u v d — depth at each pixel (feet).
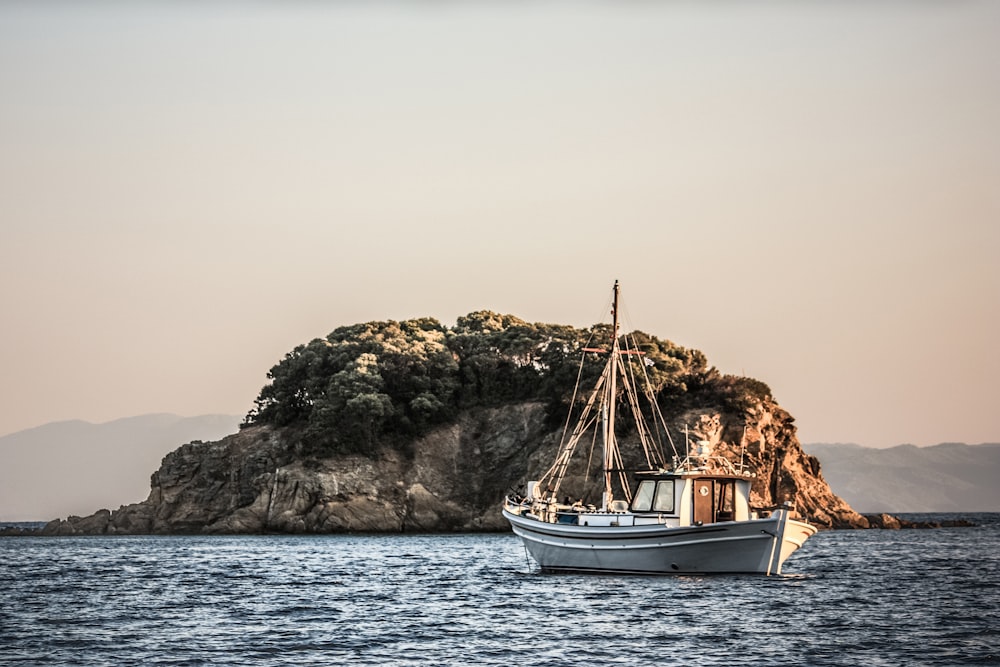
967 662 326.65
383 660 329.31
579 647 349.41
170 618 421.59
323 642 359.87
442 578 586.86
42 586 559.79
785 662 326.44
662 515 522.47
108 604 471.21
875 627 387.55
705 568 516.32
